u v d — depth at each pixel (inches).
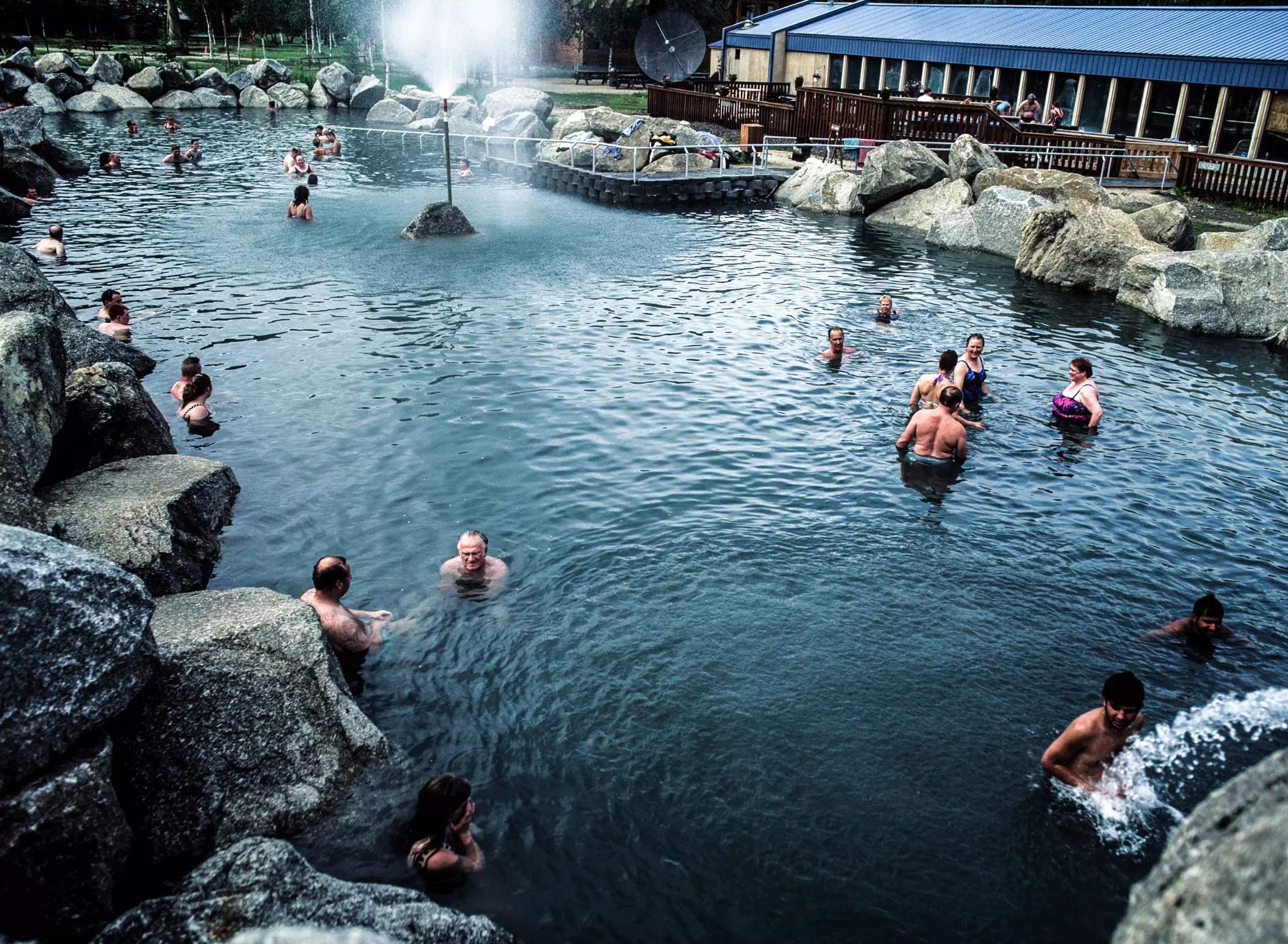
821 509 438.3
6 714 201.6
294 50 3304.6
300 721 273.0
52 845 206.1
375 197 1228.5
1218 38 1259.8
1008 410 563.2
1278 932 104.0
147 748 252.1
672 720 302.8
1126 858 254.5
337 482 455.8
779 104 1567.4
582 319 732.0
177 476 406.6
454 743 292.5
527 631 346.9
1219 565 396.2
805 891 243.4
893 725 301.7
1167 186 1216.8
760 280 877.2
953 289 866.1
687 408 556.4
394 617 352.8
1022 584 379.6
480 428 521.0
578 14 2583.7
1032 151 1239.5
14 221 1002.1
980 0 1903.3
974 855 254.4
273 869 217.0
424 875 245.3
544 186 1387.8
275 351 635.5
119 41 3186.5
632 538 411.2
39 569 211.6
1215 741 294.4
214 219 1055.6
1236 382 633.6
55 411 381.7
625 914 237.1
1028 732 299.7
